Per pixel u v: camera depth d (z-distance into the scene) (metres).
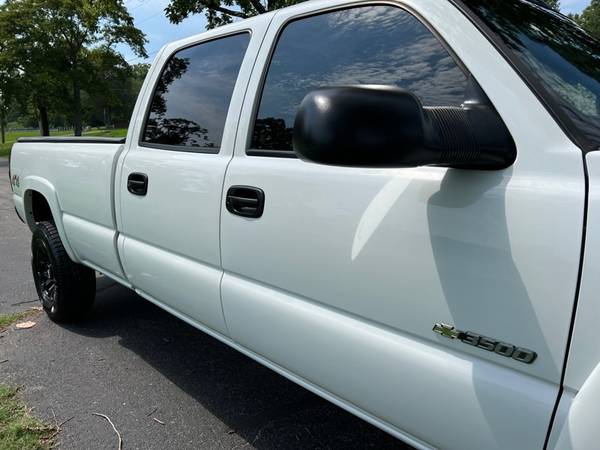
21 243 6.70
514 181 1.22
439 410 1.39
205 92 2.42
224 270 2.16
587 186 1.11
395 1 1.64
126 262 2.87
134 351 3.46
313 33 1.94
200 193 2.22
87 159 3.12
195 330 3.82
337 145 1.04
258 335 2.02
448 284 1.33
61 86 30.98
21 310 4.21
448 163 1.18
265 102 2.05
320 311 1.73
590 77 1.51
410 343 1.45
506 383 1.23
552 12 1.98
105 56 31.66
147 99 2.81
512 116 1.25
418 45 1.54
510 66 1.31
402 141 1.03
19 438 2.49
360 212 1.56
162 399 2.88
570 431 1.08
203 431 2.59
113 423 2.64
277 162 1.90
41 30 29.88
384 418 1.59
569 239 1.11
